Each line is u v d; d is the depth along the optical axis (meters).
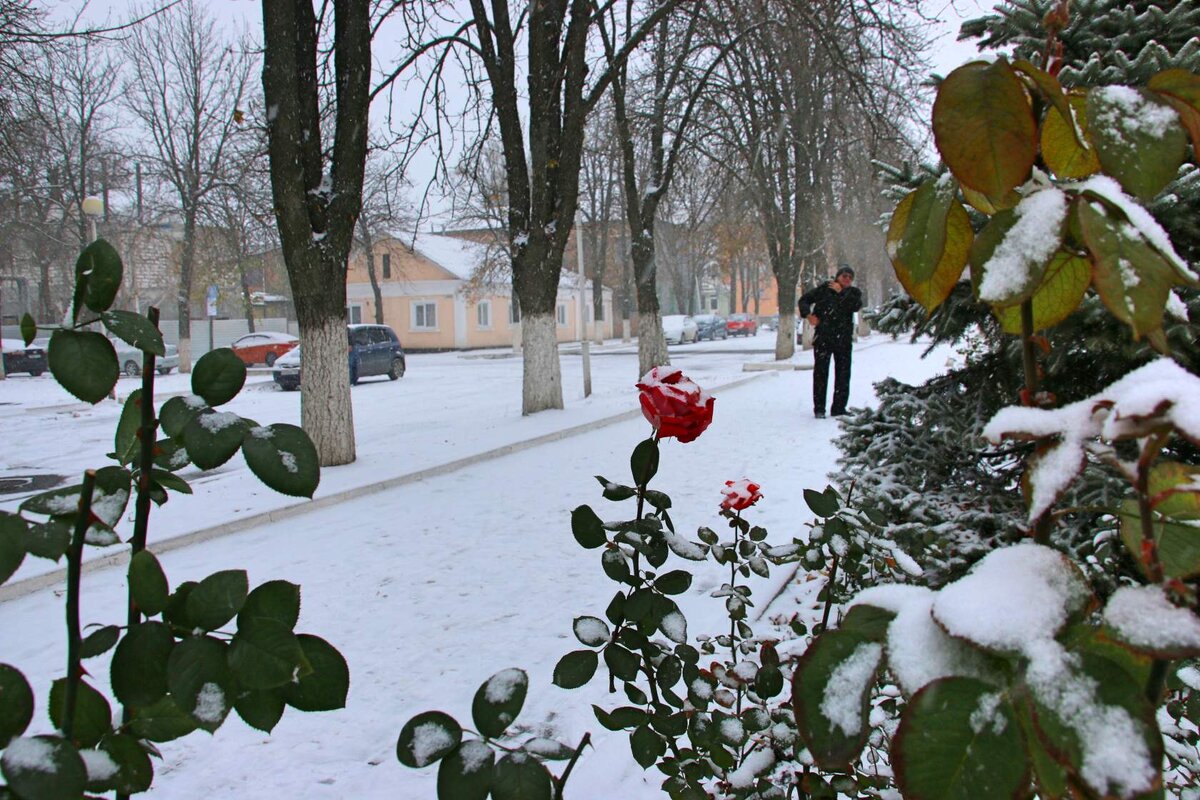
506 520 6.67
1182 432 0.62
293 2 8.28
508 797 1.09
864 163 19.33
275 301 53.38
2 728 0.89
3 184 27.95
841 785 1.86
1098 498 2.66
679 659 1.90
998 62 0.77
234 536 6.47
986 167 0.77
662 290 74.88
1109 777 0.58
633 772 2.88
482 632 4.32
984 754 0.64
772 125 18.42
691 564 5.17
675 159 16.92
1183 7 3.28
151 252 38.44
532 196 12.46
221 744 3.28
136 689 0.92
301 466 0.99
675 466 8.43
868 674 0.75
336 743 3.28
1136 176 0.73
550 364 12.91
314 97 8.83
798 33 14.55
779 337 24.11
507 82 12.04
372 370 23.45
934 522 3.38
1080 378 3.43
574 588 4.95
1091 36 3.38
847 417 4.26
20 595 5.15
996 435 0.77
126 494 1.05
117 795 1.01
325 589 5.11
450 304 46.50
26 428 15.43
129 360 23.70
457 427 11.90
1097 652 0.67
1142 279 0.70
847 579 3.41
